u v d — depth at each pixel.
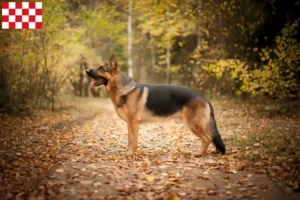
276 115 10.51
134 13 24.58
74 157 6.30
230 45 15.52
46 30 12.16
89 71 6.64
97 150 7.10
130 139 6.77
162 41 23.86
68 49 13.61
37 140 7.69
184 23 18.12
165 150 7.17
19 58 11.22
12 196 4.31
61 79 15.29
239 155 6.12
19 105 11.67
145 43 34.00
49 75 13.30
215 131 6.38
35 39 11.73
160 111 6.54
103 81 6.71
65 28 13.26
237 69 11.74
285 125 8.66
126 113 6.68
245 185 4.57
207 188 4.53
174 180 4.89
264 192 4.29
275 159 5.49
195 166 5.64
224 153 6.37
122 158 6.35
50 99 14.41
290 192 4.20
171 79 28.67
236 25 15.02
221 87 17.00
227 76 16.06
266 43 14.68
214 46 16.28
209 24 15.88
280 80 10.80
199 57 17.58
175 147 7.47
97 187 4.66
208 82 18.11
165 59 28.92
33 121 10.35
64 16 13.49
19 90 12.19
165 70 29.70
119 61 32.06
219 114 11.98
